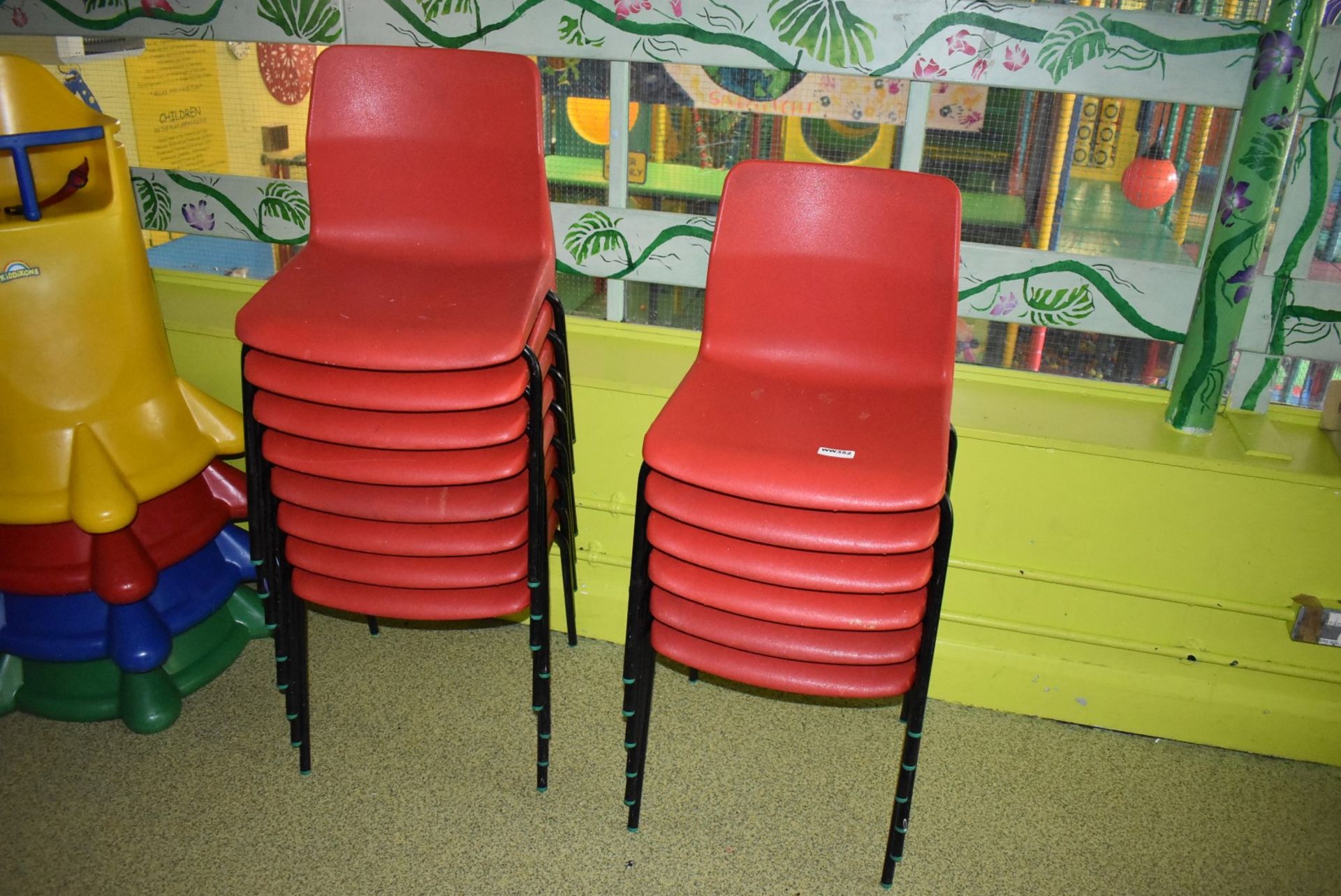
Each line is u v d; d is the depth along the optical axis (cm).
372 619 229
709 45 202
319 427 160
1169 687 209
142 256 192
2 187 192
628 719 170
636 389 207
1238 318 191
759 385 166
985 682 217
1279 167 181
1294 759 209
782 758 202
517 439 166
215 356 232
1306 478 187
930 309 163
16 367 178
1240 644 206
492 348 151
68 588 190
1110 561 204
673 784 193
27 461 184
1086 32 186
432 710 208
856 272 165
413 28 216
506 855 176
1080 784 200
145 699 198
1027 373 219
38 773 190
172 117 237
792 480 140
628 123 215
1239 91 184
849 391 165
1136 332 205
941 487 139
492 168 179
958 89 198
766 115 209
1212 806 196
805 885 174
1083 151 198
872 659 150
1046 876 178
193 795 186
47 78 192
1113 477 196
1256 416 210
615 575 228
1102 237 204
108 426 189
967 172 205
